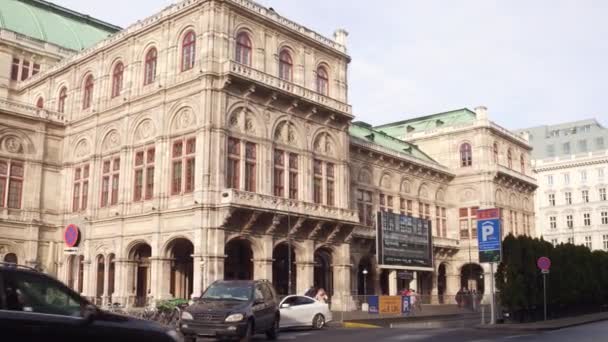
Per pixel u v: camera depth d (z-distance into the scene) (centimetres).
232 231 3634
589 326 2906
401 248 4681
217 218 3562
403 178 6028
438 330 2609
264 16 4094
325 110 4403
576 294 3706
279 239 3909
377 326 3275
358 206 5384
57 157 4750
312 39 4459
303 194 4178
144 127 4106
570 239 8850
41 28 5750
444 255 6250
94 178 4388
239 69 3781
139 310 3262
